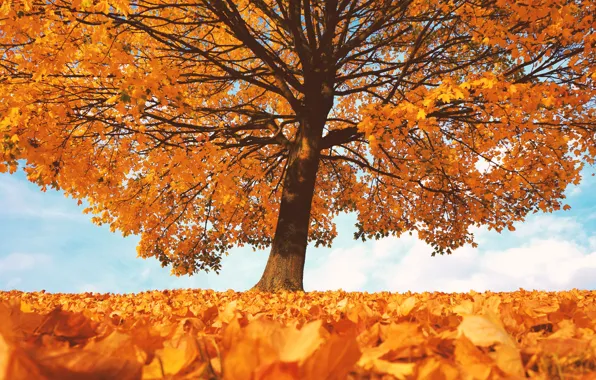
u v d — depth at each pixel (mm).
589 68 6234
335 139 9031
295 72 8789
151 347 1330
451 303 3918
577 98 6000
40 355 810
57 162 6277
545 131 7875
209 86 9570
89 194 7512
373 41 9609
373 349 1188
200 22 6855
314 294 6203
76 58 5953
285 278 7766
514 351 1144
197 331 1909
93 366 766
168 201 9844
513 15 6270
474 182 8484
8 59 6434
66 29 5391
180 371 1026
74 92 6477
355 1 7793
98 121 6820
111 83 6449
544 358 1146
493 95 5746
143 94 5102
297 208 8164
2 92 6145
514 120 6059
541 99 5945
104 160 7559
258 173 9453
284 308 3432
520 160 7516
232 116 9766
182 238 10125
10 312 1457
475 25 6230
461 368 1005
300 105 8570
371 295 5672
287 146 9023
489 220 9539
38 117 5953
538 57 6586
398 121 5730
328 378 797
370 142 5684
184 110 5555
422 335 1425
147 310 3457
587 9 5922
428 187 10281
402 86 8906
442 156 9250
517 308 2453
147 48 7762
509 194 9273
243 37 7184
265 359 818
